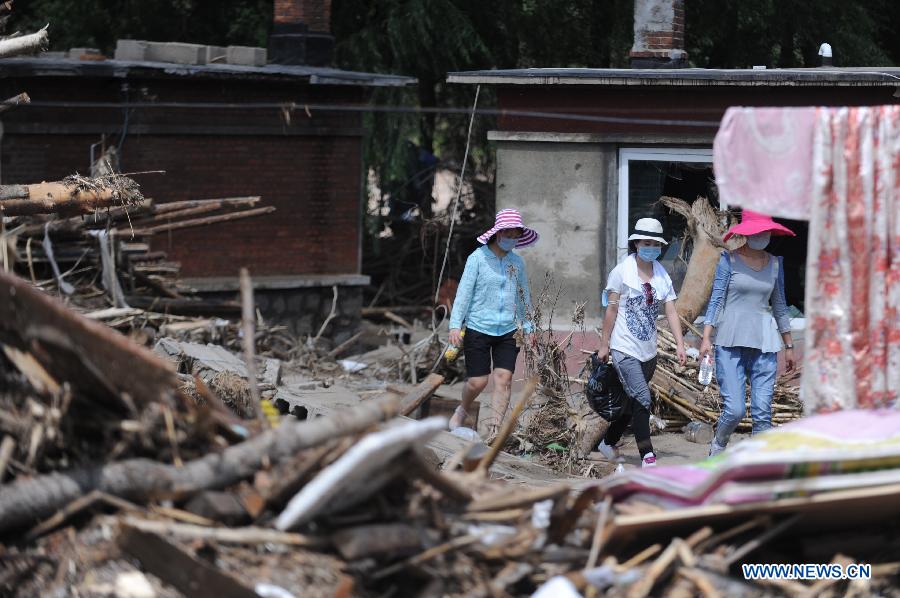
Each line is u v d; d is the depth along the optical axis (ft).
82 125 70.54
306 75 75.36
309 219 79.20
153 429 24.56
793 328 59.57
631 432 53.26
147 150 73.20
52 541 22.70
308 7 86.07
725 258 43.27
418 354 68.13
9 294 23.95
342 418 24.85
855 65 105.60
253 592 21.52
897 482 25.12
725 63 111.04
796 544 26.45
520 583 24.07
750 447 25.90
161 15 110.52
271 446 24.17
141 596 21.21
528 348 48.67
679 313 57.36
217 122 75.10
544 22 105.70
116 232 63.93
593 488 24.73
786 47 109.60
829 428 26.45
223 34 113.09
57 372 24.49
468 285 47.78
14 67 66.95
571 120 59.52
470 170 104.17
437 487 24.67
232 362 53.26
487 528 25.02
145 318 62.03
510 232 47.44
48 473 24.11
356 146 80.28
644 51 70.95
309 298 78.59
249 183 77.00
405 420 43.70
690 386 53.67
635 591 23.65
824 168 27.96
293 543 22.94
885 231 28.25
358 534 22.88
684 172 59.67
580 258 60.23
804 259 60.08
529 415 48.26
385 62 104.58
